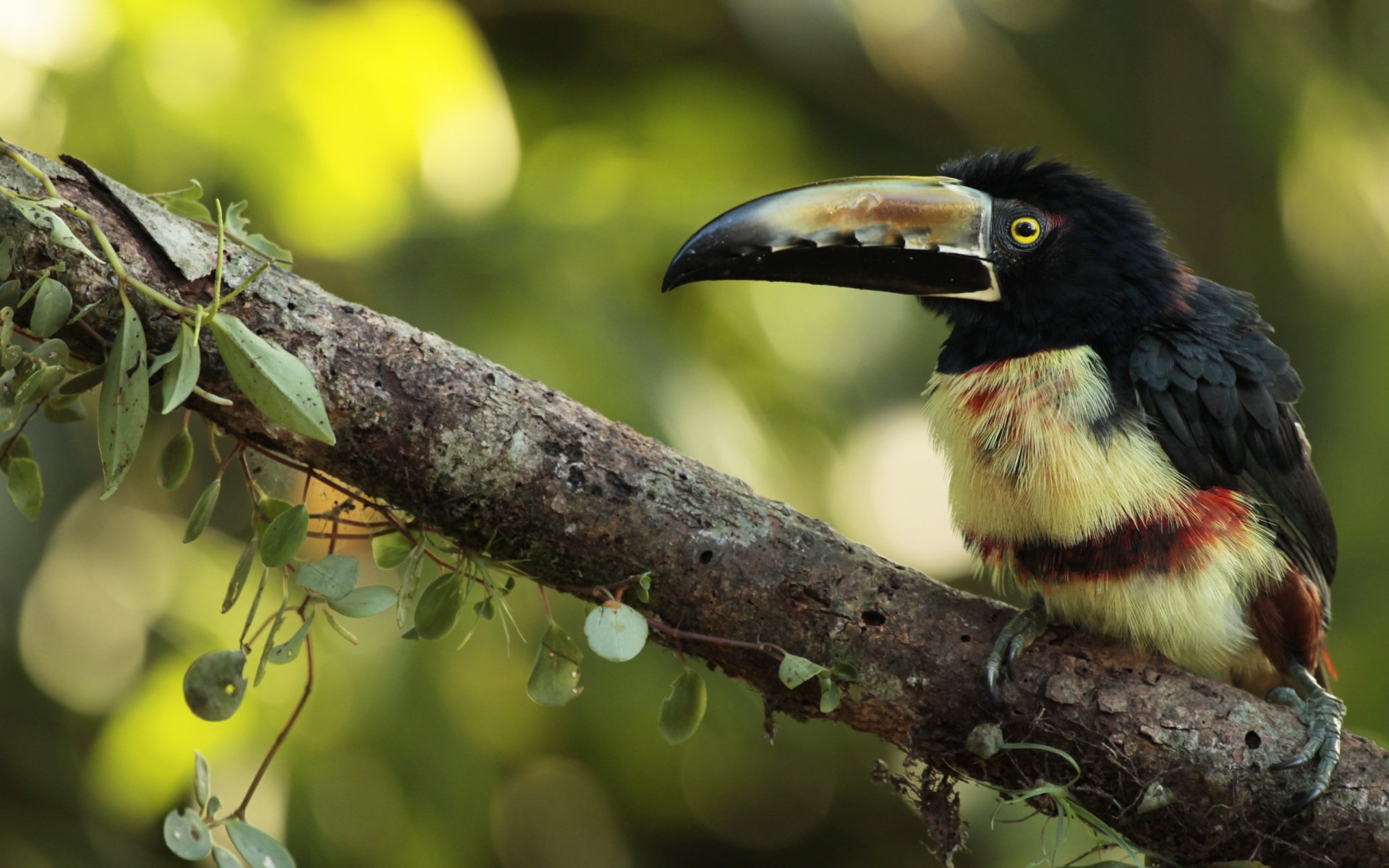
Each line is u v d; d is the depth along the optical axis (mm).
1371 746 5488
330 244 9664
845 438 11023
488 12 12789
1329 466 12977
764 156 12477
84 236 4926
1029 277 6520
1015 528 6230
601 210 10164
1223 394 6289
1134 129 15023
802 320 11508
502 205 10148
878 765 5676
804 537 5656
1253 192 14758
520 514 5477
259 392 4754
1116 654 5707
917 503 11422
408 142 9711
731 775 12641
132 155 9180
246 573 5395
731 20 12844
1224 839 5402
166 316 5020
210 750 9203
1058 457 6121
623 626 5160
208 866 10008
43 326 4727
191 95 9133
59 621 9773
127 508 10031
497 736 10594
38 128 8953
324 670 9430
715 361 10844
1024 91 13688
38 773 10055
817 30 11555
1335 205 13812
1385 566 12188
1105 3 15062
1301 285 14406
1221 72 14828
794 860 13648
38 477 5227
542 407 5523
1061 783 5453
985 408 6348
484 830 10055
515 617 9812
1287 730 5418
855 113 13734
